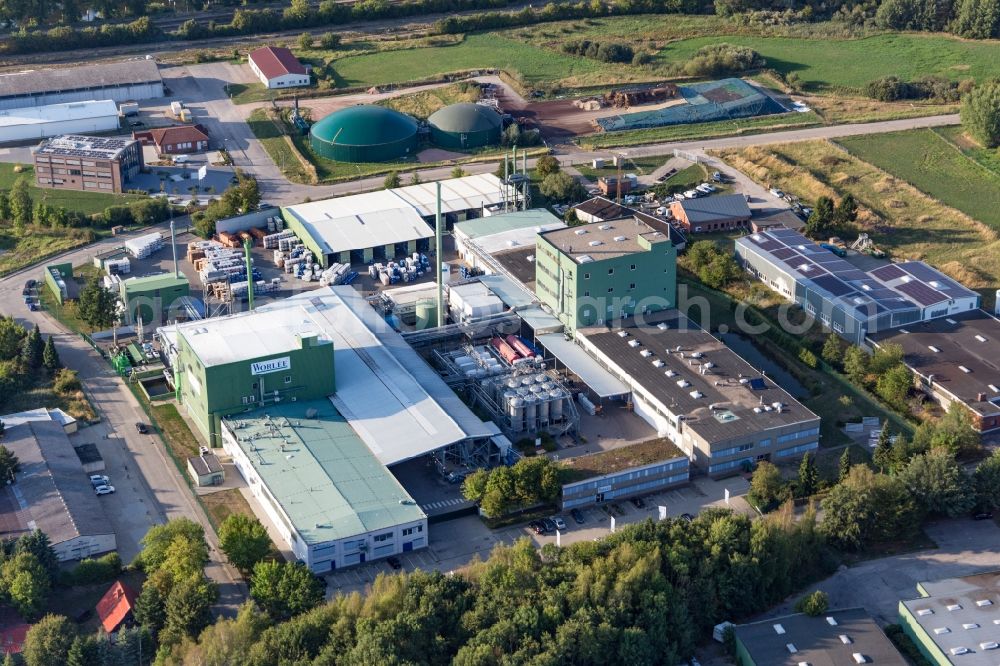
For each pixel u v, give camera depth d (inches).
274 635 6815.9
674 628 7111.2
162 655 6776.6
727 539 7519.7
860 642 6998.0
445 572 7760.8
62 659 6791.3
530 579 7214.6
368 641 6668.3
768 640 7032.5
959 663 6806.1
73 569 7682.1
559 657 6702.8
